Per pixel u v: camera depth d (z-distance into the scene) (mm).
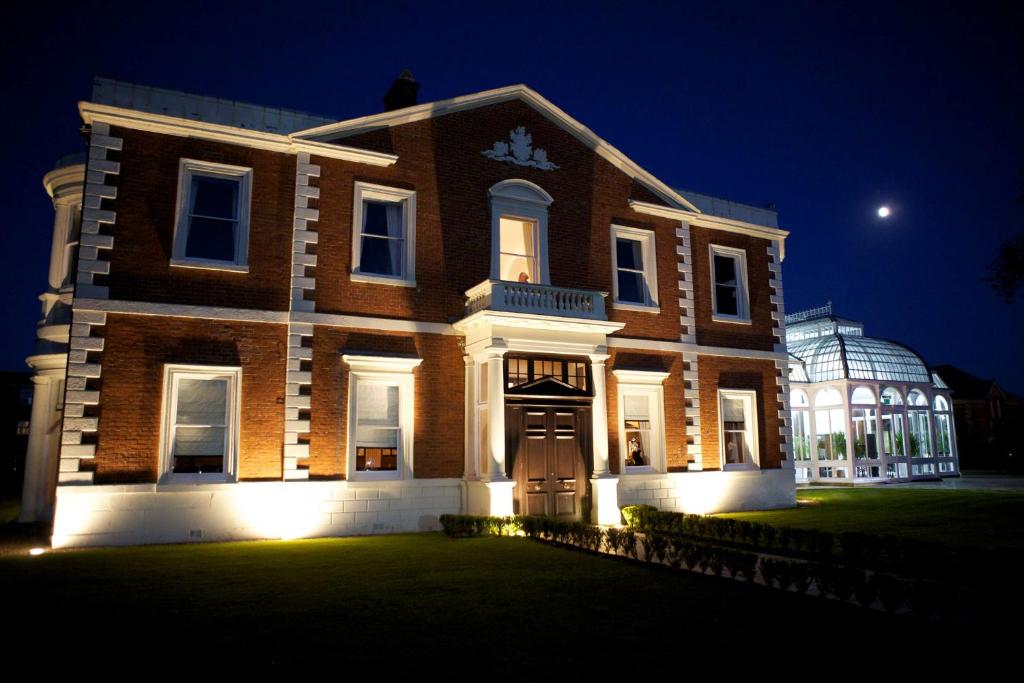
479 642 6402
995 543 12336
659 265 20281
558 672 5609
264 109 15859
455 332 17016
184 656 5938
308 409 15109
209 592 8547
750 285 22062
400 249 16906
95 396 13445
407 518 15766
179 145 14867
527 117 18906
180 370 14258
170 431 14062
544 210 18547
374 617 7285
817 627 6930
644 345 19516
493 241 17812
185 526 13812
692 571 9828
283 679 5395
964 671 5648
